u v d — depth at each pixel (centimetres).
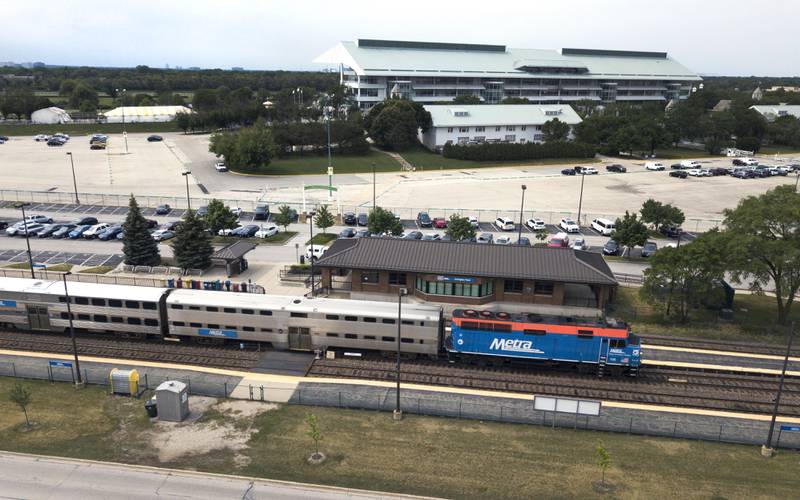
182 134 18225
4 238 7950
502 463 3341
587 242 8406
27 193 10338
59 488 3042
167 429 3659
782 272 5488
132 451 3400
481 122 16050
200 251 6706
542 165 14825
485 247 5950
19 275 6456
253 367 4591
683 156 16425
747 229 5622
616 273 7050
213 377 4394
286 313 4825
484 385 4309
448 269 5716
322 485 3095
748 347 5141
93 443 3478
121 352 4844
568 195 11362
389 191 11475
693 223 9538
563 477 3222
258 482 3112
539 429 3738
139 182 11612
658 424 3828
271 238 8212
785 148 17975
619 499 3044
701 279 5450
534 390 4247
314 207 9412
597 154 16475
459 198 10969
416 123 15738
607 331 4356
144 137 17462
